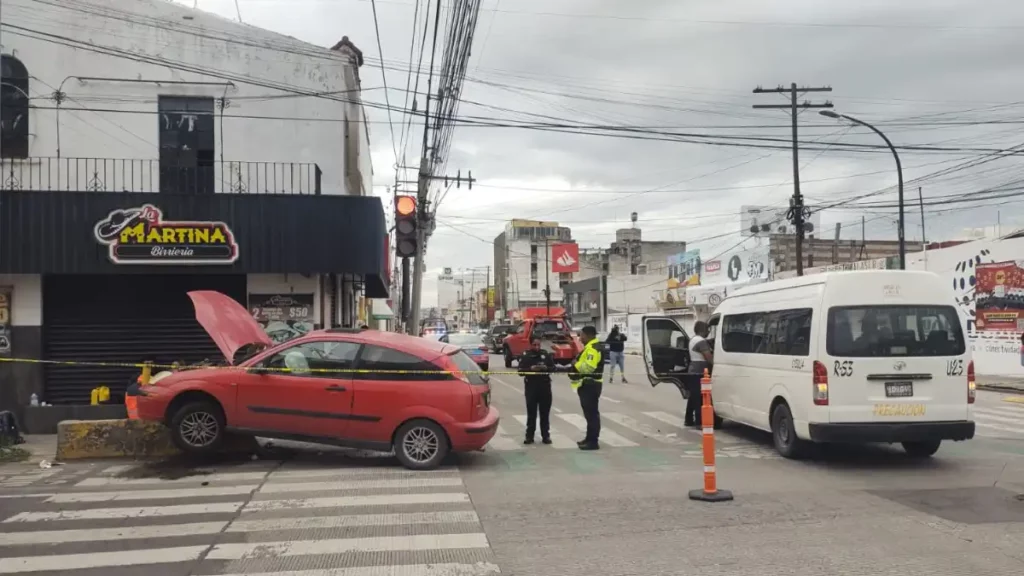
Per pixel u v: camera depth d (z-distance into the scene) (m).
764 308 10.67
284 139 14.96
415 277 18.78
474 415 9.03
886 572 5.23
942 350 8.98
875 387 8.84
